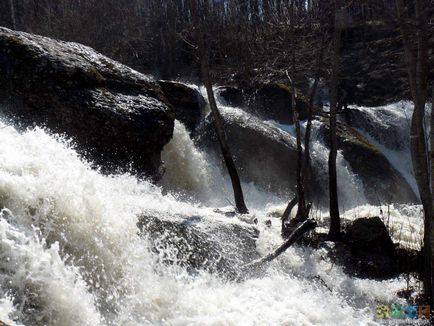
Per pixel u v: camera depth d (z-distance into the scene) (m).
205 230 6.62
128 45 24.22
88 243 5.01
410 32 6.21
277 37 15.84
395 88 20.97
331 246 8.27
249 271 6.56
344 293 6.91
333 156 8.84
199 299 5.27
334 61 8.91
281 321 5.29
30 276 4.05
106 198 5.57
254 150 14.52
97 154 9.02
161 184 11.70
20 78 8.67
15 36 8.99
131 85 10.11
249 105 18.08
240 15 21.81
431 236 5.78
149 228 5.99
